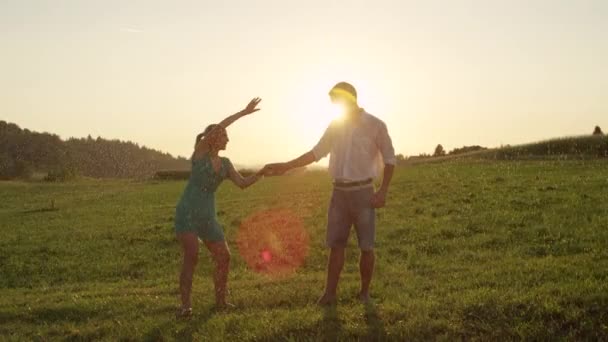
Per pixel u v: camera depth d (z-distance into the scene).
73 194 57.09
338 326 7.47
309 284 10.31
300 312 8.14
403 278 10.73
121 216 29.89
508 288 8.88
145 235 21.70
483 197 23.89
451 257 13.71
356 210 8.36
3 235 25.44
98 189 64.06
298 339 7.18
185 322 8.17
